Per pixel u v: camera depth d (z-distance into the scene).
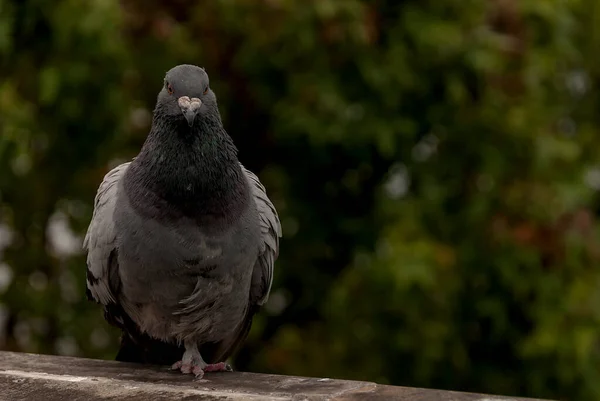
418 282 10.98
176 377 6.41
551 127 12.36
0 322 12.73
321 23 10.23
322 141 10.69
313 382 6.06
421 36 10.62
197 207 6.30
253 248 6.60
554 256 11.58
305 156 12.05
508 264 11.62
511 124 11.35
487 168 11.45
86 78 10.21
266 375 6.40
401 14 10.83
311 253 12.27
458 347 11.97
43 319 12.26
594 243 11.91
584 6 12.67
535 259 11.57
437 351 11.48
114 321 7.25
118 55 10.18
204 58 10.86
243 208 6.51
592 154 13.05
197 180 6.29
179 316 6.67
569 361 11.91
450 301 11.70
